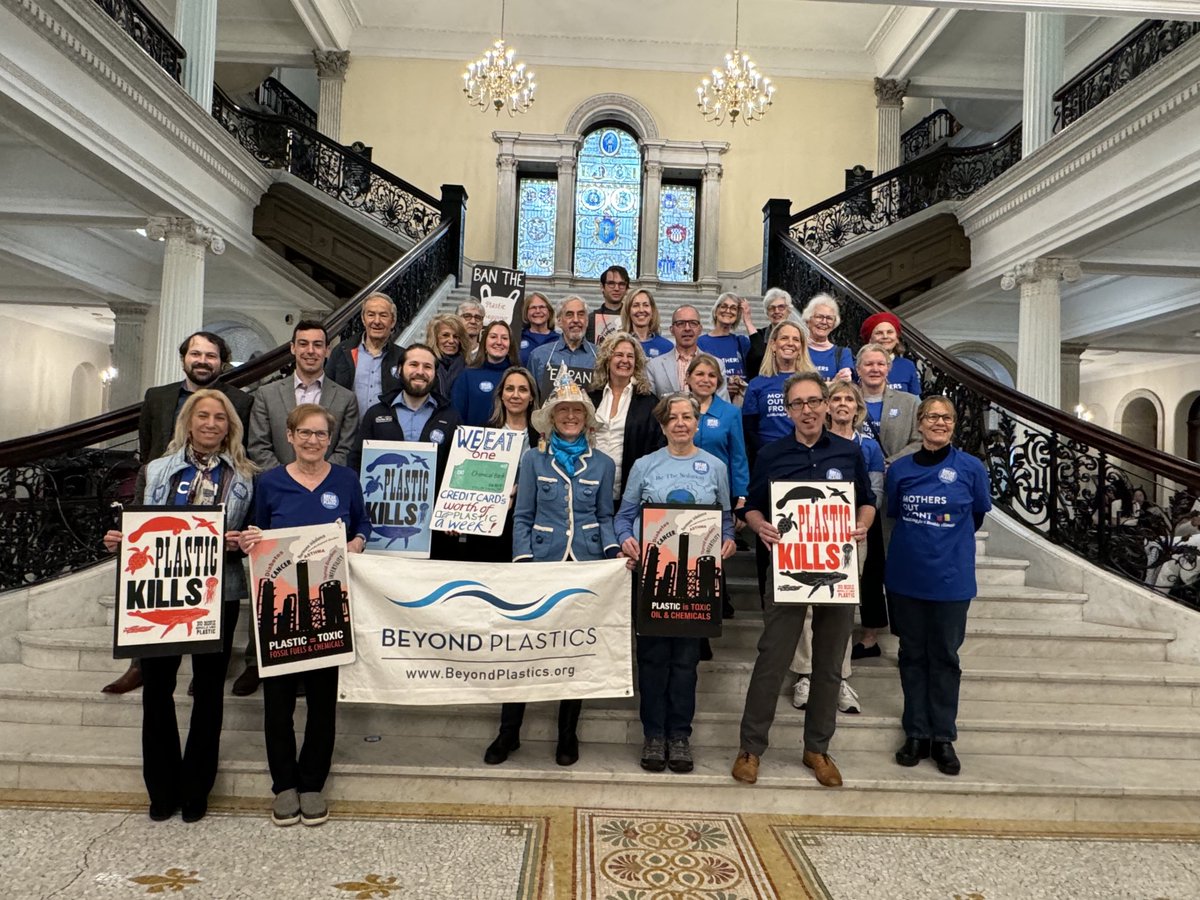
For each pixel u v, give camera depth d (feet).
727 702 11.72
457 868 8.37
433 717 11.19
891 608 10.82
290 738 9.43
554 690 9.93
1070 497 15.17
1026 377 27.71
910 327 18.69
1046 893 8.27
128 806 9.57
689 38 44.50
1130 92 21.79
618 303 16.39
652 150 44.39
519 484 10.41
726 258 44.52
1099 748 11.09
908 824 9.77
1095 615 14.05
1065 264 26.89
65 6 19.10
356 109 44.19
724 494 10.41
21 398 50.31
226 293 38.83
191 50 28.89
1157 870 8.81
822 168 44.65
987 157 32.17
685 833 9.33
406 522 10.51
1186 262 27.50
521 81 36.99
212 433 9.29
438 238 27.96
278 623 9.20
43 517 12.82
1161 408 54.44
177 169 25.73
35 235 31.53
